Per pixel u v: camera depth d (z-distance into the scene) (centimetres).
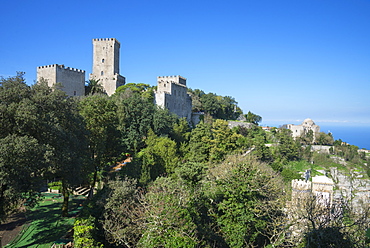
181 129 7700
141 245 2717
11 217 3594
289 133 13938
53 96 3172
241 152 6906
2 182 2389
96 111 4419
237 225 3347
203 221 3472
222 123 7181
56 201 4281
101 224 3142
